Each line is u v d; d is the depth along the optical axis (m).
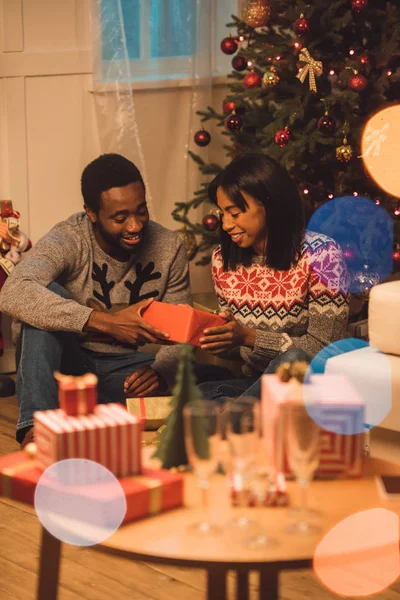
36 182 4.25
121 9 4.17
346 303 2.79
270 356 2.73
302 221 2.78
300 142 3.60
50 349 2.81
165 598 2.21
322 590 2.23
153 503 1.56
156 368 2.91
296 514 1.55
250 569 1.40
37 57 4.13
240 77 4.09
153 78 4.43
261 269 2.83
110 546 1.45
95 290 3.11
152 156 4.50
